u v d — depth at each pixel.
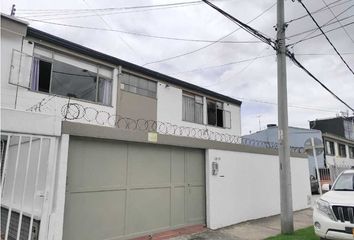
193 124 17.41
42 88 10.90
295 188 13.93
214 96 19.16
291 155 14.08
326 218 6.62
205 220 9.49
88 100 12.37
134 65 14.30
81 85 12.23
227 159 10.47
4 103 9.70
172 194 8.59
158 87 15.79
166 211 8.34
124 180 7.36
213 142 9.99
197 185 9.48
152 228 7.87
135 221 7.47
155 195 8.08
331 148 31.47
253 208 11.30
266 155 12.46
